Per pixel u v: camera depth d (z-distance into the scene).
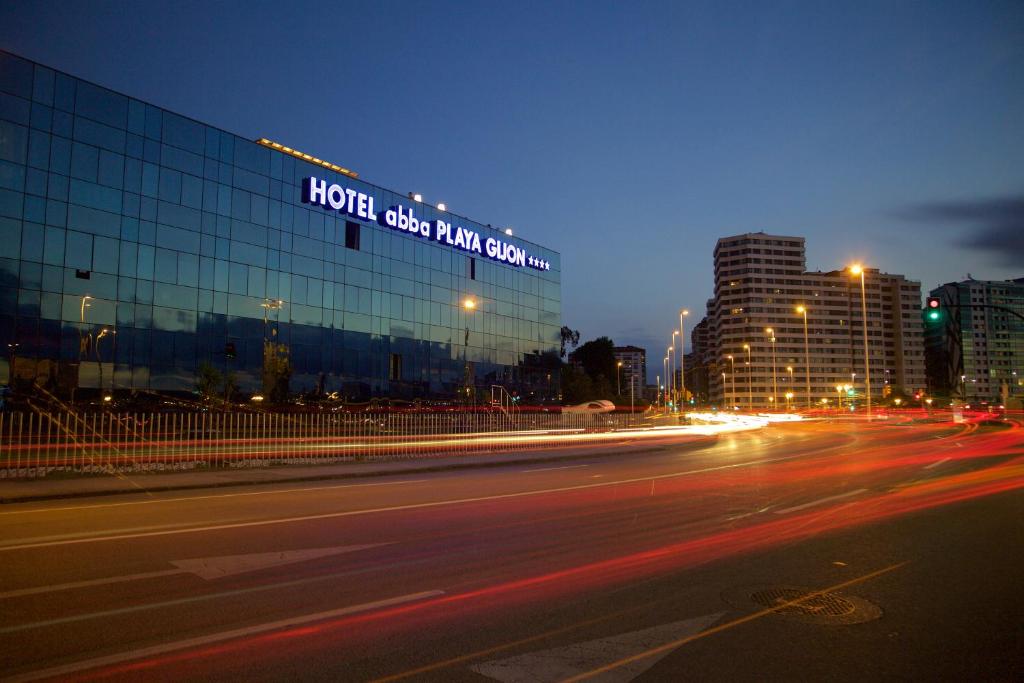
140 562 7.88
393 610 6.05
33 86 30.59
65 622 5.70
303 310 41.16
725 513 11.31
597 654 4.99
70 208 31.36
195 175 36.31
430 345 50.03
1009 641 5.27
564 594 6.55
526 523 10.45
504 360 57.34
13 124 29.88
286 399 39.56
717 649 5.09
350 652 5.02
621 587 6.79
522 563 7.81
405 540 9.15
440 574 7.32
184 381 34.91
